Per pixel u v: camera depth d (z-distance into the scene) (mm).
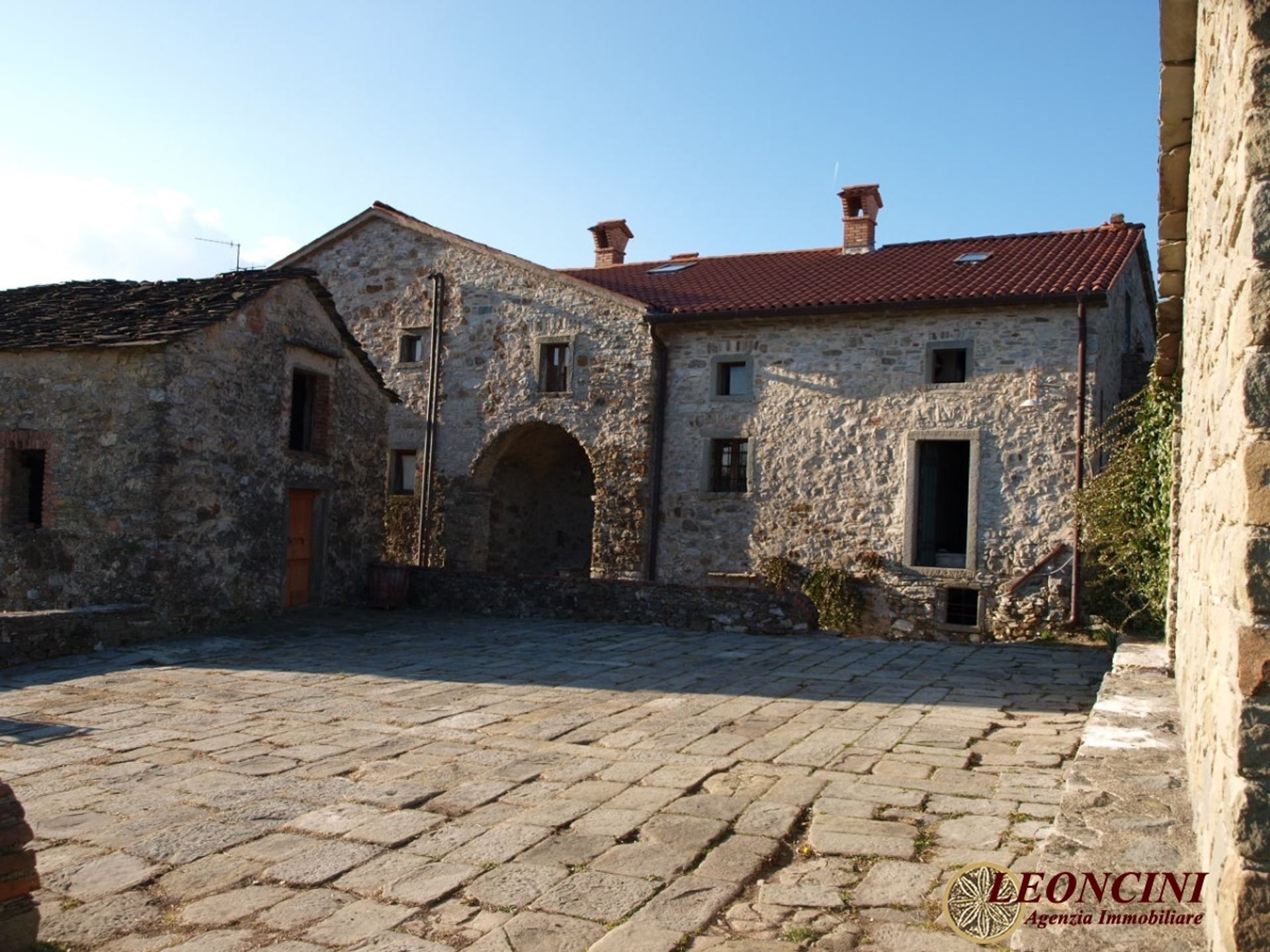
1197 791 3324
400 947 3572
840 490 17000
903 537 16453
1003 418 15945
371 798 5320
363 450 15352
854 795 5262
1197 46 4250
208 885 4160
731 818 4922
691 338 18422
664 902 3914
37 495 12680
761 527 17531
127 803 5250
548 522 22516
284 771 5879
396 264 21156
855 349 17094
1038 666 10164
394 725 7164
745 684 8992
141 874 4266
